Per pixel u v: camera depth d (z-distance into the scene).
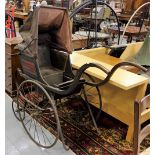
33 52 2.20
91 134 2.48
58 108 2.97
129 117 2.34
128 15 6.08
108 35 4.61
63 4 4.77
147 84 2.27
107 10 4.70
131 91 2.26
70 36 2.46
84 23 5.39
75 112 2.89
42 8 2.24
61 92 2.12
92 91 2.74
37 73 2.28
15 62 3.05
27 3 5.67
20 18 5.07
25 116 2.67
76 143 2.32
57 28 2.54
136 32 4.62
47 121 2.67
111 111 2.56
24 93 2.93
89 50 3.23
